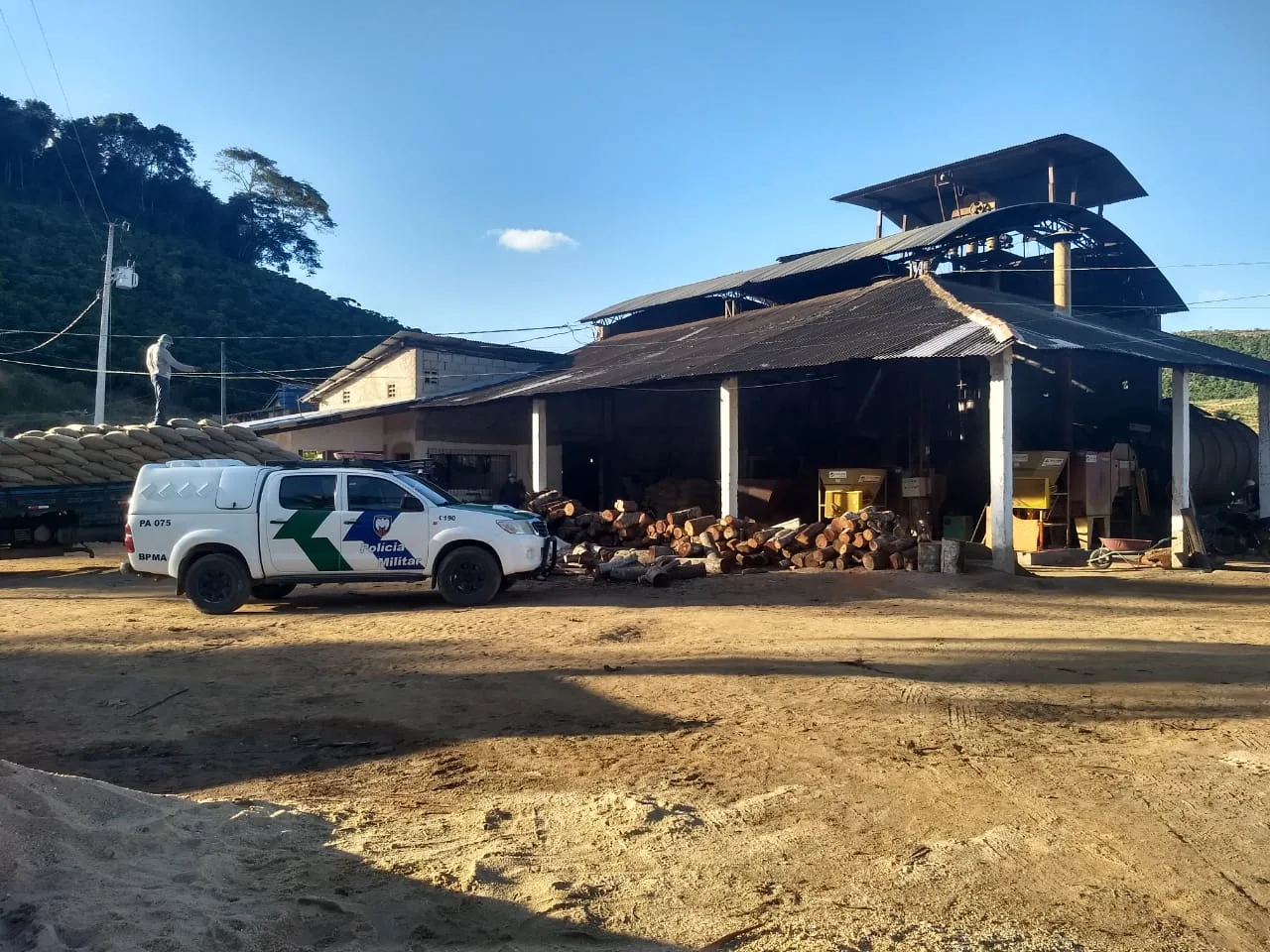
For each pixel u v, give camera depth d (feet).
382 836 14.39
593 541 59.26
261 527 37.76
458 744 19.81
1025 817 15.39
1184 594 43.14
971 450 72.59
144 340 175.32
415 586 46.24
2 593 45.11
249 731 20.98
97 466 57.47
